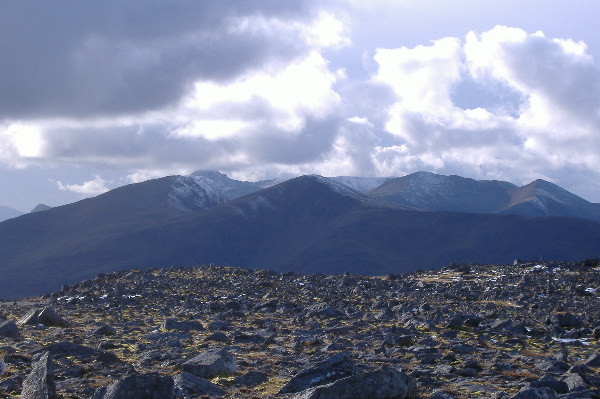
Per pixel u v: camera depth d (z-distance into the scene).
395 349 34.44
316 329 43.97
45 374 20.62
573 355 35.22
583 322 48.62
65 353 30.27
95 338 38.56
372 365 28.44
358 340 38.53
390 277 101.25
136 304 65.56
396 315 54.50
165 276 92.62
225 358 27.56
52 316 45.84
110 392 19.22
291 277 95.31
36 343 35.16
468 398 22.72
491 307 62.75
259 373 26.02
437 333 42.72
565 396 22.50
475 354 34.00
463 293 76.19
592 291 75.31
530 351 35.72
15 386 22.84
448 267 113.38
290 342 37.72
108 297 71.38
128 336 40.00
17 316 53.28
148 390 19.34
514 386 24.97
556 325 45.44
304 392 20.19
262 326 47.38
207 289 80.00
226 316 54.97
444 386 24.83
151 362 28.86
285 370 27.95
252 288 81.62
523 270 102.31
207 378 25.92
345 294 75.94
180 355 30.62
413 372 27.45
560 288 79.94
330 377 22.94
